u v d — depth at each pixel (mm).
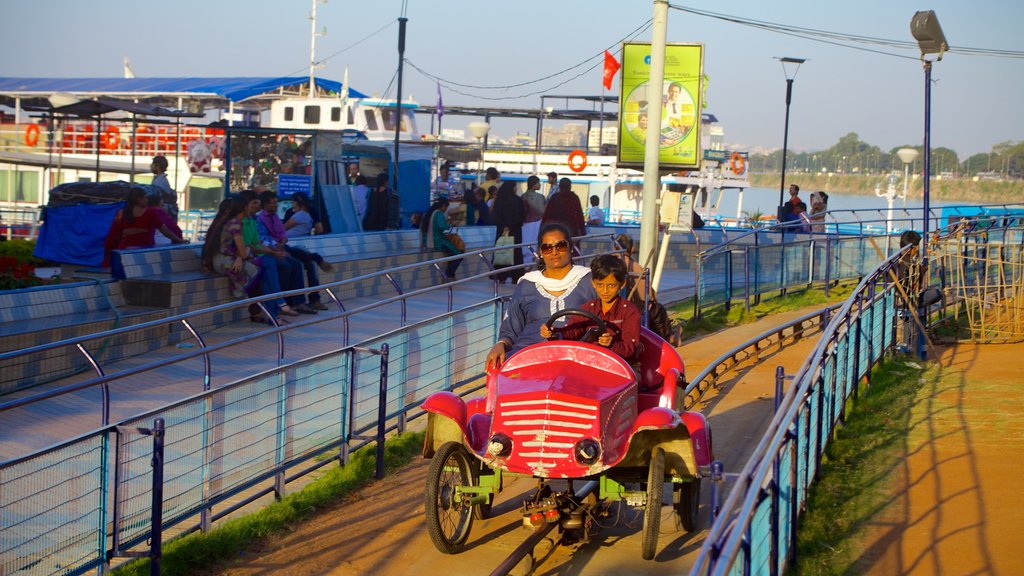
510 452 6484
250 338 8516
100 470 6109
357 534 7406
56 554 5793
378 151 29453
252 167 22422
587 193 38750
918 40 14422
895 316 13859
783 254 20047
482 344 11766
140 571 6520
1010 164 113625
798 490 6988
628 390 6809
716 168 38188
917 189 104312
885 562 6438
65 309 12375
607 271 7309
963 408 10359
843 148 157750
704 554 3773
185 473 6844
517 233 19594
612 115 44281
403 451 9500
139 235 14836
